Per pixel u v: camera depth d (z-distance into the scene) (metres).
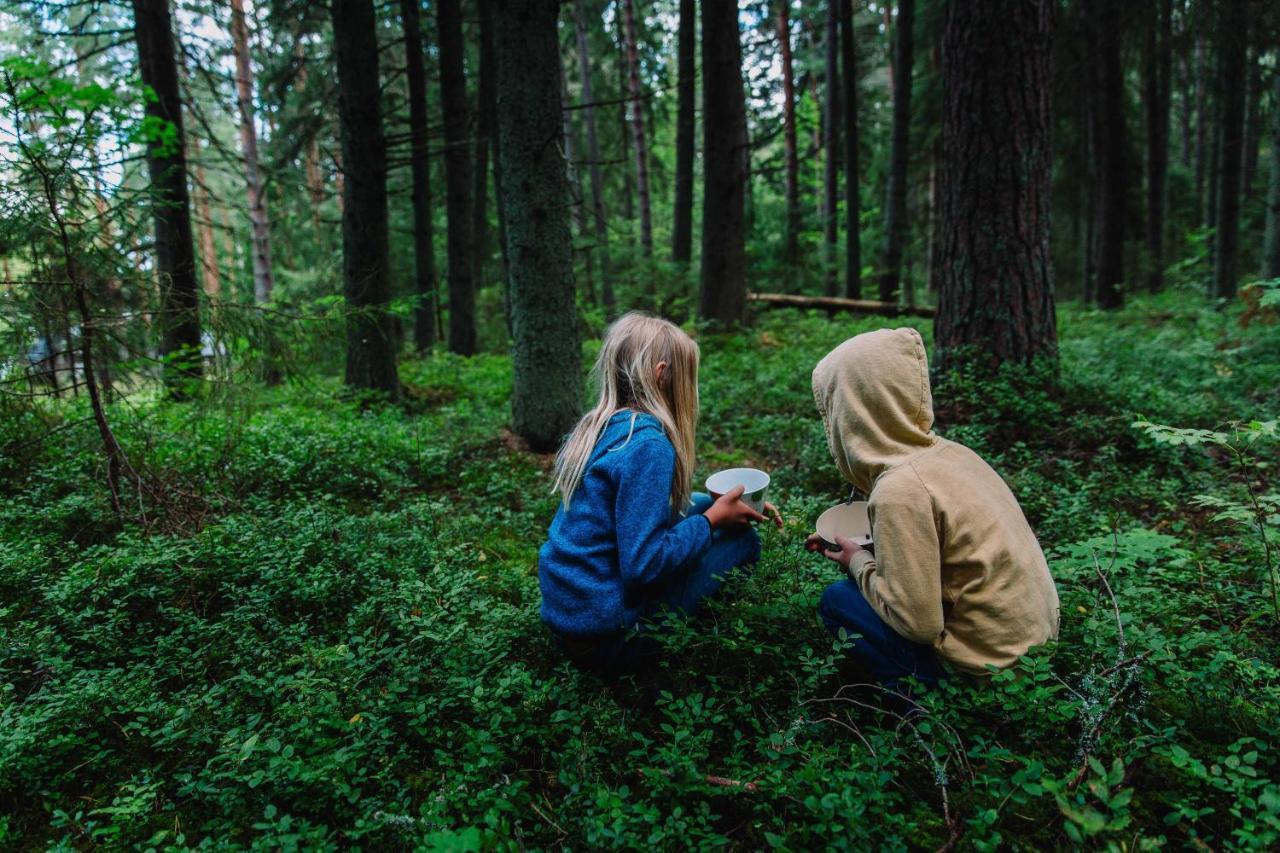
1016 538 2.15
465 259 11.10
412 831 1.90
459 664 2.55
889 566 2.09
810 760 2.02
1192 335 8.75
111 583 3.07
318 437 5.23
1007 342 5.52
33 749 2.23
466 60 15.36
